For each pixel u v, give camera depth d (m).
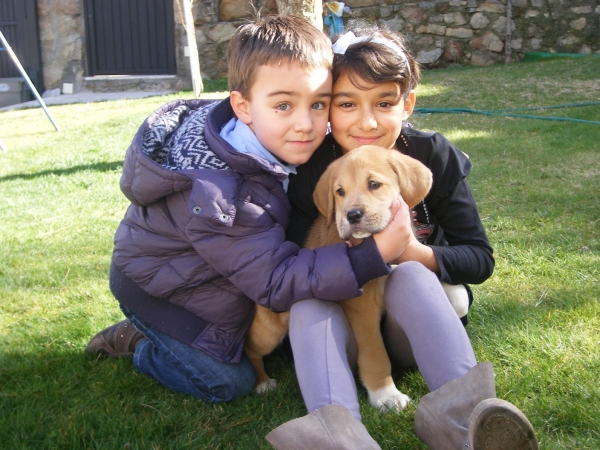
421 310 2.14
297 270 2.25
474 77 10.66
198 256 2.49
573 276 3.61
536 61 12.09
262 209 2.39
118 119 9.60
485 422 1.79
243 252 2.32
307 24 2.57
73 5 12.70
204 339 2.55
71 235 4.88
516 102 8.77
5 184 6.44
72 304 3.62
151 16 12.87
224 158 2.38
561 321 3.07
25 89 12.88
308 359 2.10
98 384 2.75
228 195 2.30
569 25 12.33
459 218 2.66
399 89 2.55
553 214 4.63
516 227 4.43
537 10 12.37
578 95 8.91
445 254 2.51
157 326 2.59
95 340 3.01
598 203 4.82
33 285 3.91
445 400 1.97
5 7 12.77
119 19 12.92
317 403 2.01
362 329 2.43
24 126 9.69
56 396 2.65
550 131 7.18
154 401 2.62
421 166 2.47
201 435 2.34
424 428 2.00
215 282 2.52
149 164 2.36
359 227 2.29
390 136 2.61
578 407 2.35
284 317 2.60
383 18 12.57
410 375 2.68
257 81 2.42
